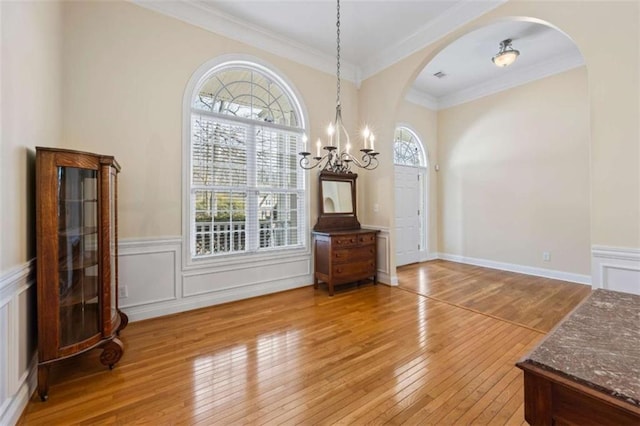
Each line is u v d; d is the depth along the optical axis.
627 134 1.99
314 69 4.00
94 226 2.01
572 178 4.14
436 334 2.53
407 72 3.72
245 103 3.52
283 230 3.82
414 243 5.61
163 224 2.93
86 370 2.00
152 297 2.88
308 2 2.96
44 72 2.03
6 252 1.49
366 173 4.43
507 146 4.84
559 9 2.35
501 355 2.18
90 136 2.57
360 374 1.94
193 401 1.68
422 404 1.65
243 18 3.23
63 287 1.91
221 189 3.33
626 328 0.89
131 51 2.76
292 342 2.39
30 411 1.61
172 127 2.97
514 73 4.65
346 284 4.08
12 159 1.56
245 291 3.46
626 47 2.00
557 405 0.67
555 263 4.33
